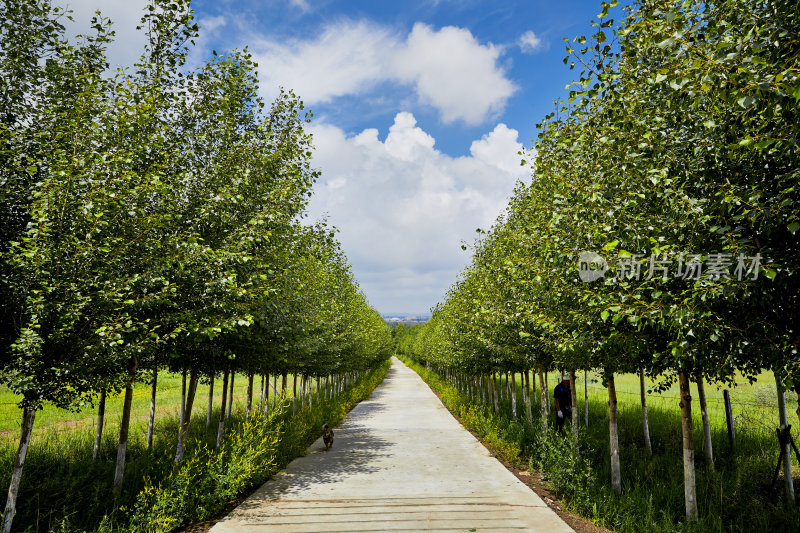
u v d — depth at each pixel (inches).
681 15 139.9
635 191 180.1
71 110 214.2
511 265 260.2
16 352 171.9
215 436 463.2
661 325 164.9
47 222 180.5
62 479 264.1
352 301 784.9
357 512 242.4
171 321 232.5
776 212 131.1
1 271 185.2
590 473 284.7
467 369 684.7
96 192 186.4
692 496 232.5
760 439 413.4
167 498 222.5
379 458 391.2
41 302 168.9
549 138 230.1
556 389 438.3
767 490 295.9
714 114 149.5
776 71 122.0
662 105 174.9
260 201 302.7
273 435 362.0
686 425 237.0
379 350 1416.1
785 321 160.4
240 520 230.4
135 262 211.3
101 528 201.9
